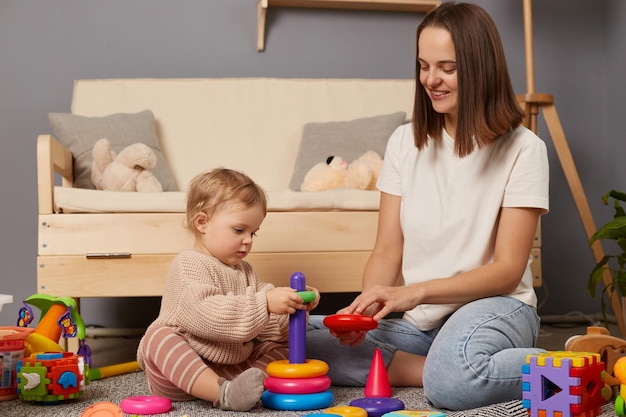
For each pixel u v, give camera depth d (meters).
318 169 2.18
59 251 1.78
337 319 1.23
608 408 1.24
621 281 2.10
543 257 2.77
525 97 2.40
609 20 2.78
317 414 1.10
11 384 1.41
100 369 1.62
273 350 1.45
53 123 2.27
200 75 2.62
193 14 2.62
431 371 1.27
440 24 1.35
